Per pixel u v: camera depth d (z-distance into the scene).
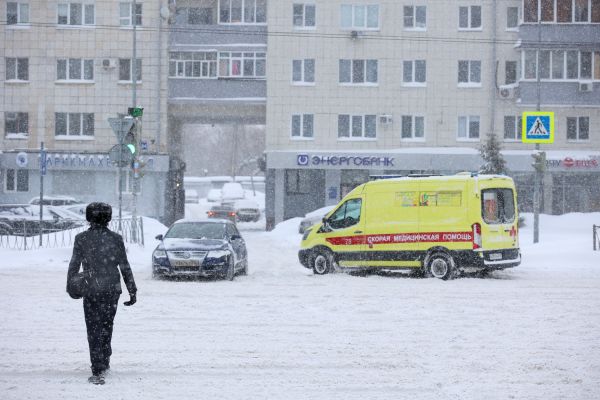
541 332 14.54
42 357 12.16
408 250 25.42
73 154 65.50
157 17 65.94
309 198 66.94
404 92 65.94
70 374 10.99
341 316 16.55
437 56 65.81
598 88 63.91
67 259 30.02
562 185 65.81
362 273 27.59
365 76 66.19
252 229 71.44
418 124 66.12
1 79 66.00
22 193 66.06
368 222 26.22
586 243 35.41
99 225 10.88
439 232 25.03
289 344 13.32
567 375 10.98
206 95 67.50
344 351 12.72
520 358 12.15
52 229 43.91
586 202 65.75
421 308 17.80
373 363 11.80
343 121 66.19
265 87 67.50
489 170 56.22
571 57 64.38
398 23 65.81
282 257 36.31
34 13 66.06
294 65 66.25
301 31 66.00
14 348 12.86
